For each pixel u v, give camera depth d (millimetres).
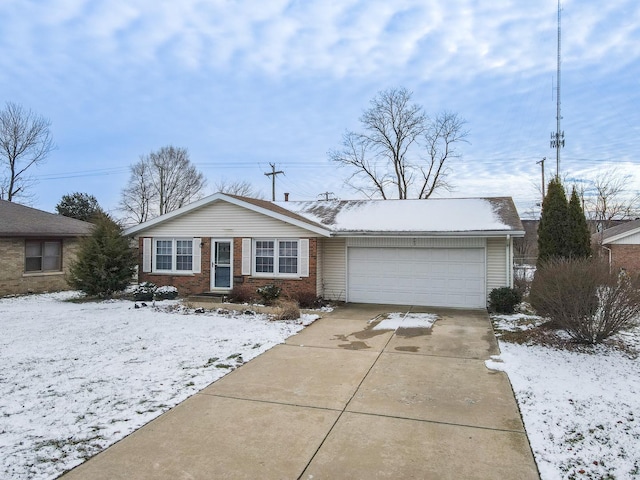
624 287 8352
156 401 5773
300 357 8039
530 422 5117
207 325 10836
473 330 10422
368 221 15789
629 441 4605
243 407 5625
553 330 9742
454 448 4527
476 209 16109
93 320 11484
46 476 3949
